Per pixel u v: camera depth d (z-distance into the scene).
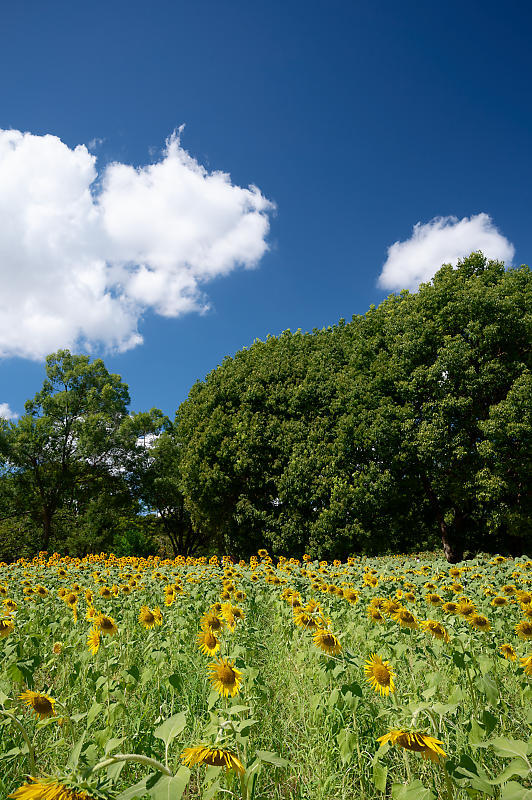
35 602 6.57
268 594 7.99
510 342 18.30
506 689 3.33
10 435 31.69
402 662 3.89
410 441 18.11
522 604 5.38
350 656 3.08
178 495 34.53
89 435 32.41
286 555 20.14
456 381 18.14
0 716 2.45
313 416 21.11
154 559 15.05
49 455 32.38
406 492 19.14
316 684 3.68
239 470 20.97
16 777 2.47
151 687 3.76
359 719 2.99
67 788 1.38
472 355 17.88
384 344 21.28
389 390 19.52
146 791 1.44
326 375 21.66
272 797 2.56
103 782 1.48
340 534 18.39
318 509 19.39
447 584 7.73
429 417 18.11
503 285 18.62
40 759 2.69
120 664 4.20
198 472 22.67
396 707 2.24
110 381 35.84
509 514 17.98
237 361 25.94
